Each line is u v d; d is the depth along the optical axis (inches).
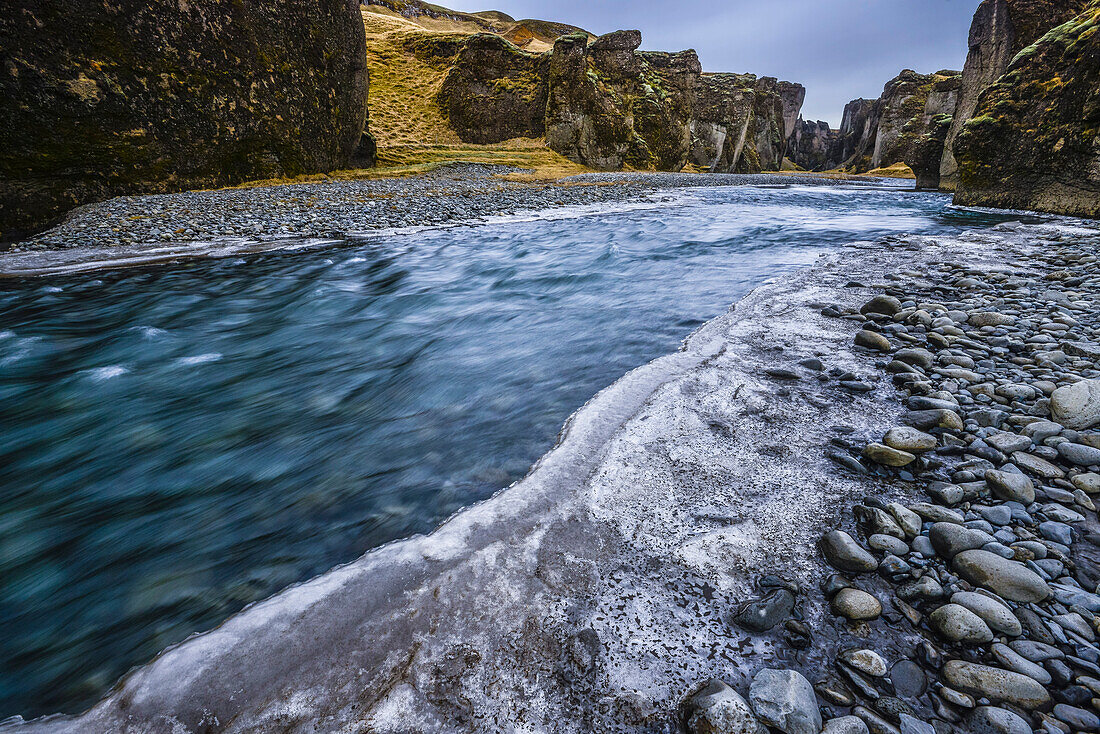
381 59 1525.6
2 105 425.4
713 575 66.9
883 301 159.9
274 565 77.9
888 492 81.3
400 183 713.6
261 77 634.2
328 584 67.9
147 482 102.0
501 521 78.1
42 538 87.3
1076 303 160.7
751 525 75.4
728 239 345.4
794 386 118.3
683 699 51.7
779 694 49.2
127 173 517.3
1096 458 81.9
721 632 58.9
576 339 167.6
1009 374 116.6
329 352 170.4
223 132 597.3
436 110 1422.2
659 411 108.4
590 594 64.5
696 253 300.7
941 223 413.1
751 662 55.1
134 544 85.1
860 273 220.8
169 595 73.9
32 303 225.3
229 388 144.8
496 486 93.3
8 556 83.4
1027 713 48.1
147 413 130.9
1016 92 494.3
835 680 52.8
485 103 1385.3
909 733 46.8
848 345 140.3
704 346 144.6
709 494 82.7
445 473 98.3
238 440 116.2
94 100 479.8
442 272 277.4
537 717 50.8
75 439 118.7
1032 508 74.8
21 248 330.0
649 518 77.7
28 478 104.6
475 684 53.9
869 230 377.1
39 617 71.4
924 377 116.6
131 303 225.9
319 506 91.3
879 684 51.7
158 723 51.6
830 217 469.4
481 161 1039.6
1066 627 56.3
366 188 638.5
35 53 439.5
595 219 463.2
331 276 270.7
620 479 87.0
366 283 258.1
